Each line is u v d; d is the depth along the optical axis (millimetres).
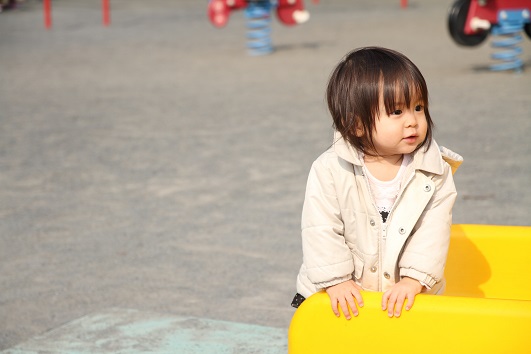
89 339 5035
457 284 4191
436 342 3053
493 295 4160
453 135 10547
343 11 30219
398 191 3443
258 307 5496
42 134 11562
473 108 12383
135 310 5488
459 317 3016
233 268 6273
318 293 3260
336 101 3359
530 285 4133
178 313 5422
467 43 15891
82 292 5855
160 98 14469
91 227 7422
